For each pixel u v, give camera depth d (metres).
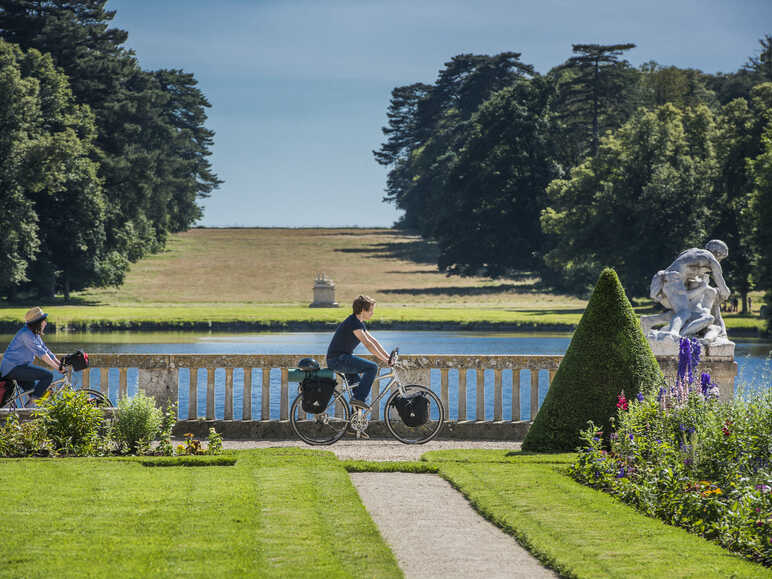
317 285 132.00
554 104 160.88
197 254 195.88
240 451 18.41
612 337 18.94
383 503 14.15
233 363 22.02
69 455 18.06
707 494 12.76
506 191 151.50
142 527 11.84
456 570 10.53
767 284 93.75
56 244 131.50
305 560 10.44
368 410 20.44
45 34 140.00
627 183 125.00
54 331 97.88
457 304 135.25
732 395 22.50
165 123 182.38
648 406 16.55
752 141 115.94
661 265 120.38
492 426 21.81
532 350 72.62
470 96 194.00
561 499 13.97
